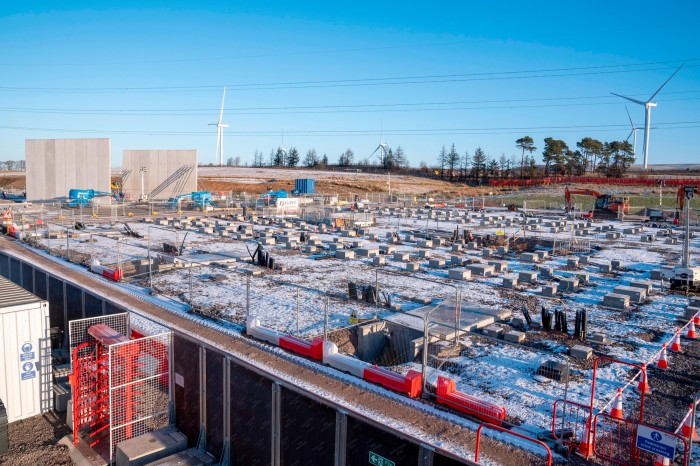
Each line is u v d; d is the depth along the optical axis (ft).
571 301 72.59
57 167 237.04
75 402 44.39
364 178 441.68
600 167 439.22
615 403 37.83
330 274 88.17
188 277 84.94
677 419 38.06
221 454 41.70
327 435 33.94
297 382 42.86
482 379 45.42
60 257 103.09
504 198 298.35
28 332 48.78
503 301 72.08
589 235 144.15
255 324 55.36
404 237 137.08
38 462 41.75
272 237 124.57
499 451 32.40
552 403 40.75
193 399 44.55
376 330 59.77
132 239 127.03
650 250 118.73
